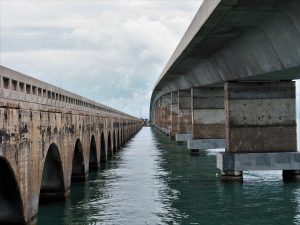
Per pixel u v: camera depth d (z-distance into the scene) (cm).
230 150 4084
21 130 2050
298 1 2208
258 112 4097
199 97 6775
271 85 4097
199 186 3850
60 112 2980
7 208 2105
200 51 4041
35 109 2314
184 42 3922
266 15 2614
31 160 2241
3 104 1780
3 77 1809
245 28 2995
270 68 3180
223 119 6769
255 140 4084
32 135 2255
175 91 10369
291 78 3912
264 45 3020
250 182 3944
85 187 3856
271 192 3491
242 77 3800
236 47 3528
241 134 4084
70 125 3362
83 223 2588
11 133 1892
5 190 2045
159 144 9656
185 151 7625
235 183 3919
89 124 4444
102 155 6050
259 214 2819
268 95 4097
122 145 9331
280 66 2995
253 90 4103
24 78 2125
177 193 3550
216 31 3111
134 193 3566
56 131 2852
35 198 2347
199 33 3184
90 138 4531
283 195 3372
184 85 7769
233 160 3991
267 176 4259
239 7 2462
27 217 2172
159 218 2736
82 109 4062
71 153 3416
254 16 2653
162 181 4203
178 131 10112
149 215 2809
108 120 6562
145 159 6388
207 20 2777
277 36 2744
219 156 4128
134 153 7469
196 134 6788
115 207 3033
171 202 3209
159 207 3045
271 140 4078
